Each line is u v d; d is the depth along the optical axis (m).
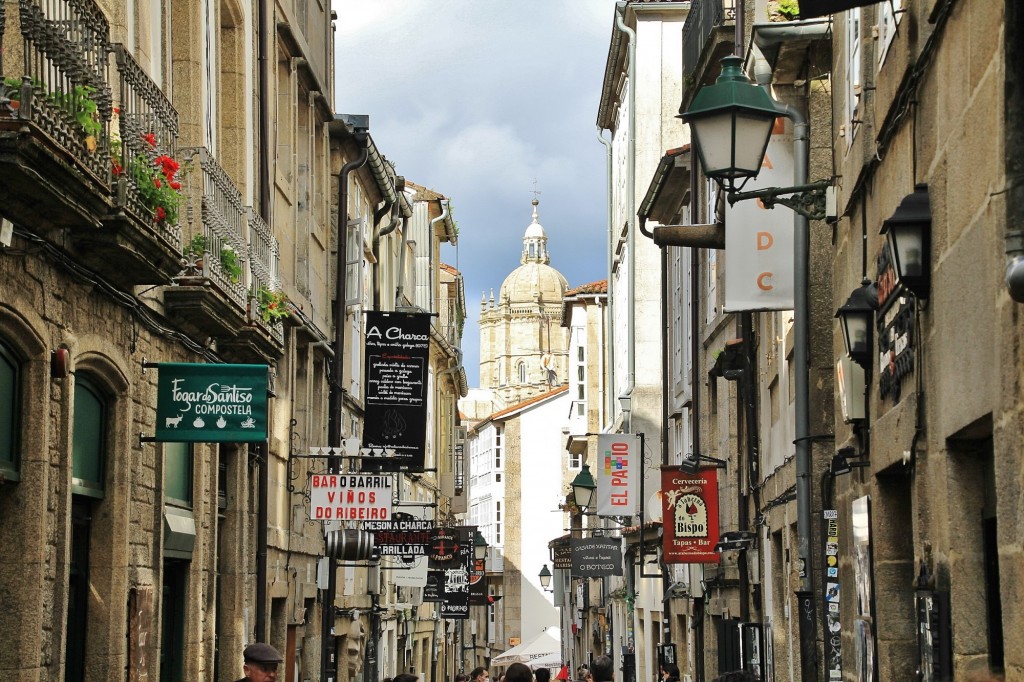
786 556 30.72
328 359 44.06
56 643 18.27
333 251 45.56
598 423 93.62
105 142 17.69
